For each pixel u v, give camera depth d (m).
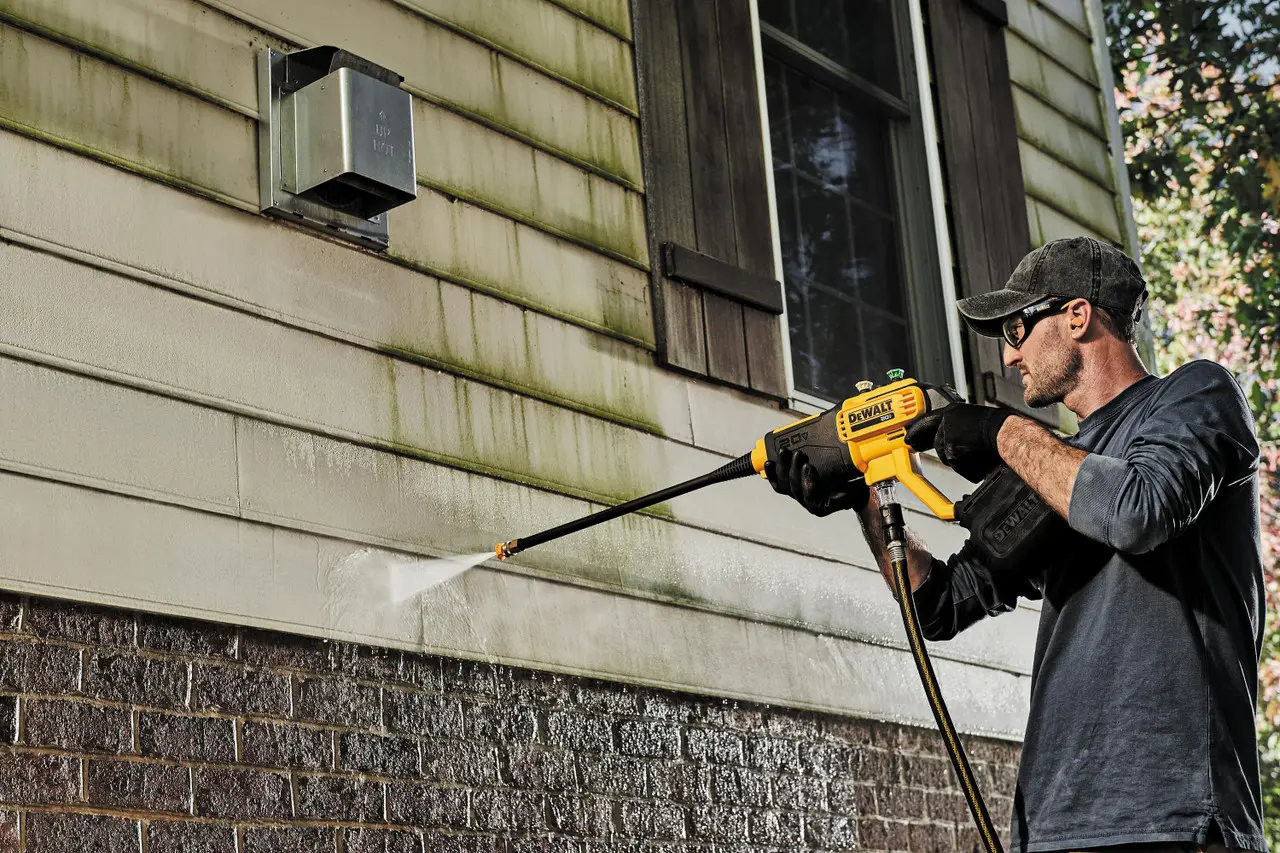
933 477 4.93
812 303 4.89
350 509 3.21
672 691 3.82
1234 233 10.85
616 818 3.58
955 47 5.55
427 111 3.64
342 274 3.34
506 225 3.75
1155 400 2.61
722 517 4.12
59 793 2.63
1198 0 10.84
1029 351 2.79
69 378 2.81
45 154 2.88
